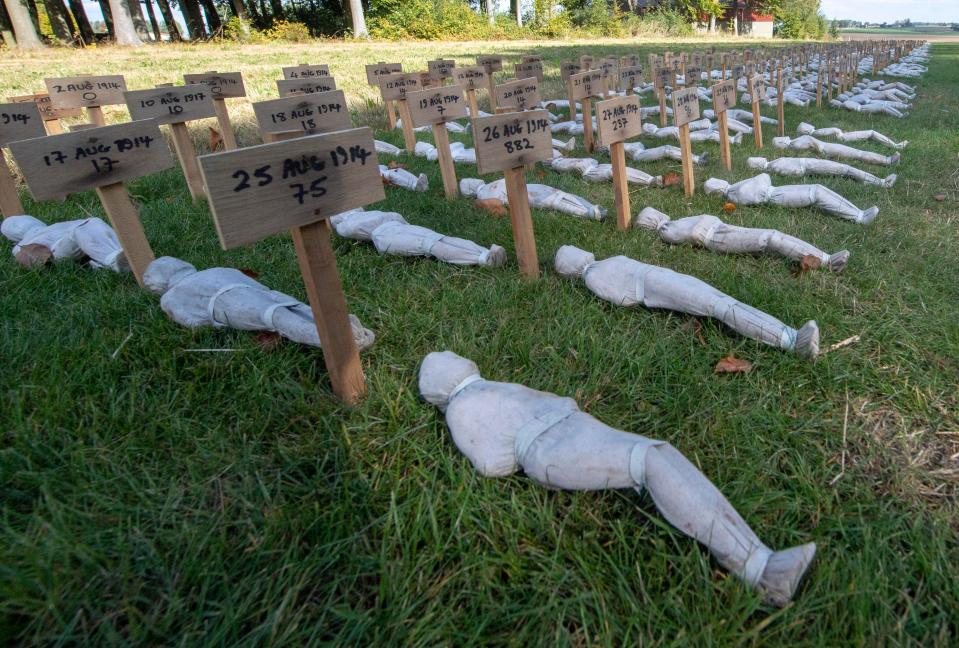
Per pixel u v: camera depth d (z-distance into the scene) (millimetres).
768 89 11750
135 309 2969
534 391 2102
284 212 1929
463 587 1614
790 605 1485
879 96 11609
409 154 6840
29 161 2709
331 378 2314
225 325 2742
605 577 1627
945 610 1538
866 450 2105
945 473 2006
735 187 4762
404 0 30297
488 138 2998
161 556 1646
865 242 3781
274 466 2023
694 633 1461
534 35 34469
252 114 8586
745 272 3373
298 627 1496
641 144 6992
